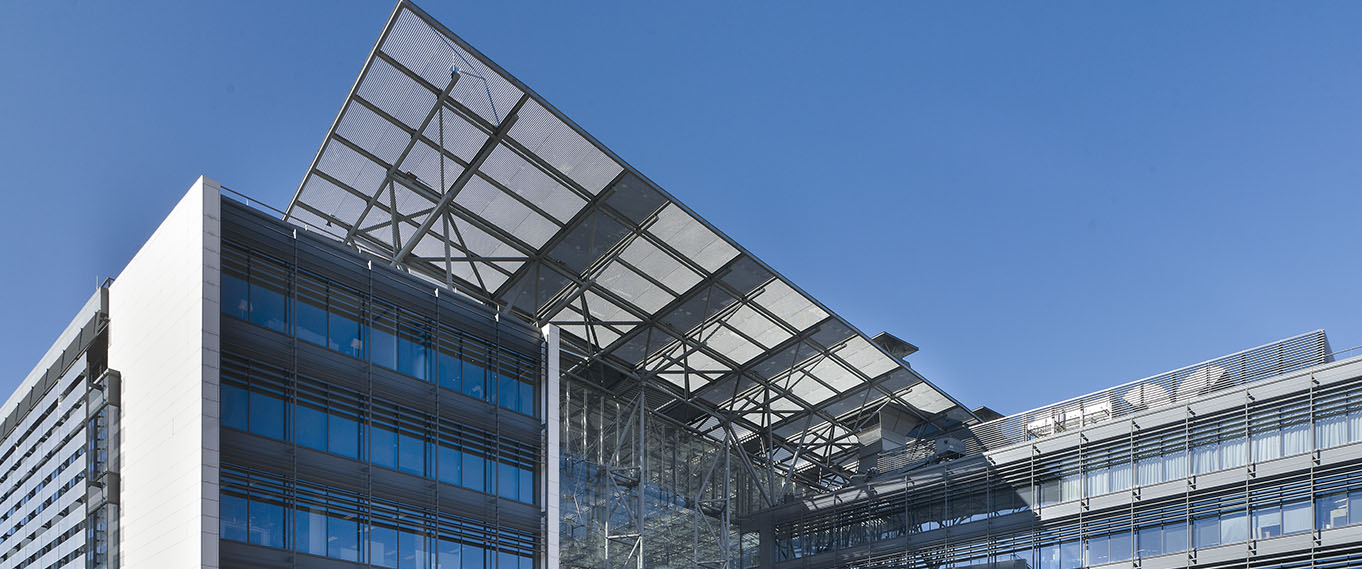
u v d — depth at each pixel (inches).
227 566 1266.0
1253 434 1738.4
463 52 1525.6
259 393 1357.0
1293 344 1785.2
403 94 1598.2
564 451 2052.2
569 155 1674.5
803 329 2036.2
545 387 1712.6
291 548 1332.4
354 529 1403.8
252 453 1325.0
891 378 2204.7
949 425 2365.9
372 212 1796.3
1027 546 1937.7
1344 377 1662.2
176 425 1316.4
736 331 2039.9
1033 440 1998.0
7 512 1787.6
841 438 2396.7
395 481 1471.5
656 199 1740.9
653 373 2138.3
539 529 1635.1
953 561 2028.8
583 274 1889.8
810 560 2226.9
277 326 1402.6
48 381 1683.1
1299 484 1662.2
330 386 1438.2
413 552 1462.8
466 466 1572.3
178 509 1279.5
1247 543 1679.4
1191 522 1759.4
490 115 1624.0
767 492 2413.9
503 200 1752.0
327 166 1721.2
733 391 2208.4
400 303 1562.5
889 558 2116.1
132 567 1357.0
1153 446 1844.2
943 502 2086.6
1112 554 1831.9
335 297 1480.1
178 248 1386.6
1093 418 1991.9
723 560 2246.6
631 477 2149.4
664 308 1971.0
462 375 1614.2
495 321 1691.7
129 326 1477.6
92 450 1491.1
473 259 1806.1
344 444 1428.4
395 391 1513.3
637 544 2079.2
